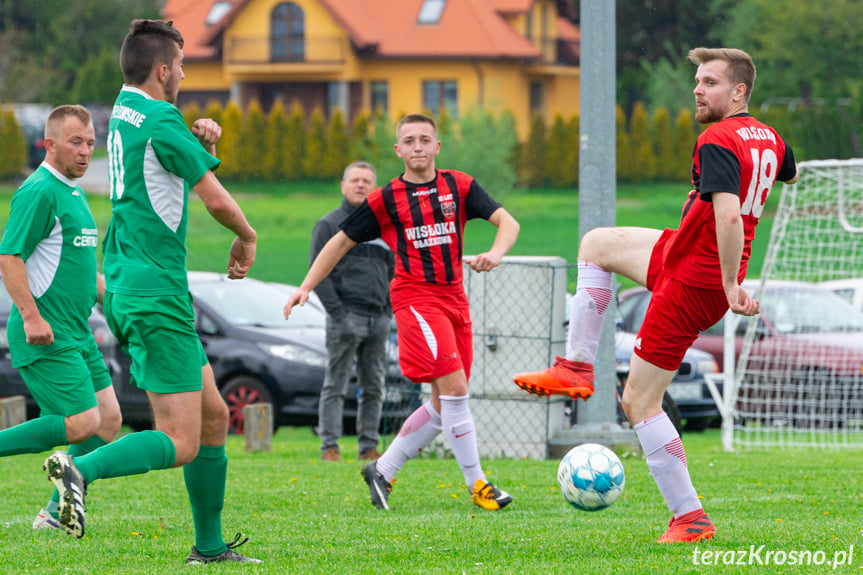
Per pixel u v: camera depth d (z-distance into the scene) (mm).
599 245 17609
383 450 36094
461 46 189125
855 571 15109
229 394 43031
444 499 23688
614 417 33844
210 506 16109
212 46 197625
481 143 158250
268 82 197250
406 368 21875
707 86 16703
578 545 17422
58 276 19750
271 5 194250
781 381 47594
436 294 21781
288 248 138125
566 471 18500
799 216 37656
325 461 31625
